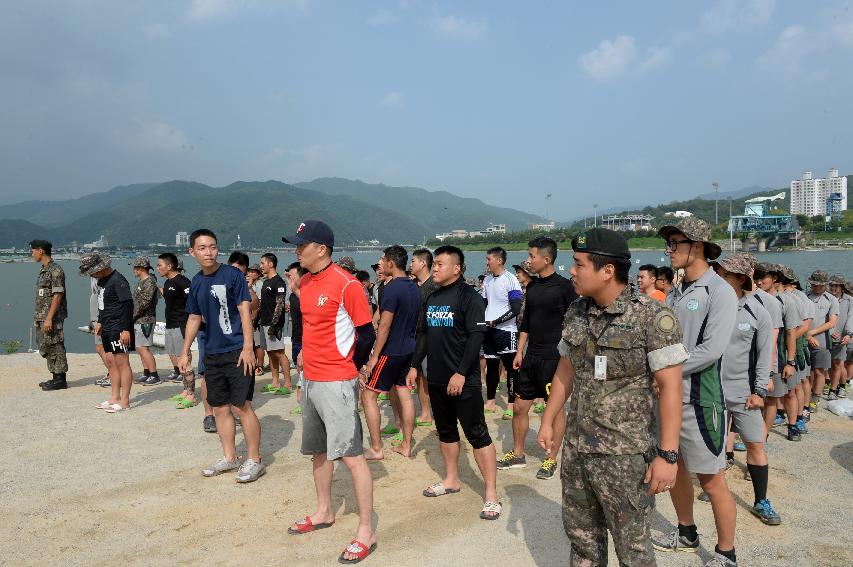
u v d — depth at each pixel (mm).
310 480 5328
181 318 9547
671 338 2533
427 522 4379
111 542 4102
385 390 5844
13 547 4031
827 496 4875
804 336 6934
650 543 2691
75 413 7754
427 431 7121
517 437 5691
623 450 2621
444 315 4594
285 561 3797
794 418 6512
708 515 4504
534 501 4781
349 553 3754
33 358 12211
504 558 3803
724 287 3627
